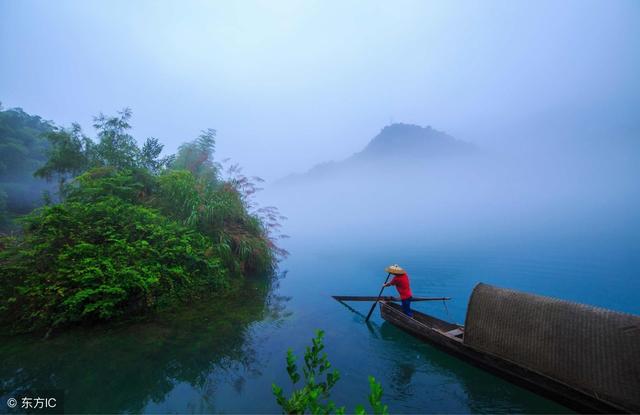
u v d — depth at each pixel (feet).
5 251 24.47
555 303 16.55
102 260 24.47
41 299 22.22
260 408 14.82
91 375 17.17
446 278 46.91
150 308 25.94
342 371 18.88
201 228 39.06
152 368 18.17
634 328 13.60
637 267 48.21
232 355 20.24
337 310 31.35
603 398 13.56
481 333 18.88
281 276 48.42
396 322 26.35
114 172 39.63
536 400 15.78
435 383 17.54
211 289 32.89
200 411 14.53
